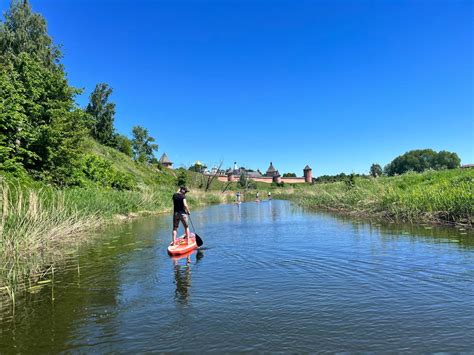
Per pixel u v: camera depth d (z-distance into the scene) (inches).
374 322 203.5
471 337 180.7
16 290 282.7
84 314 228.5
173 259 394.6
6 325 213.2
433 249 383.2
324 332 192.5
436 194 616.1
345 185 1090.7
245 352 172.9
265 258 385.4
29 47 1503.4
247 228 676.7
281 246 454.9
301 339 185.0
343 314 217.0
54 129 806.5
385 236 487.8
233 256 402.6
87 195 768.9
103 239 545.3
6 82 736.3
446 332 187.3
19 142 743.7
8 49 1445.6
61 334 198.8
